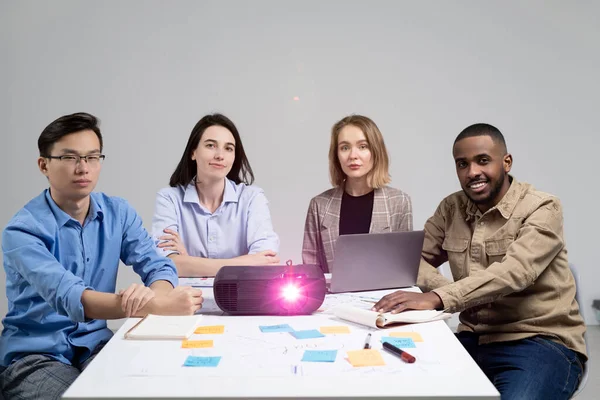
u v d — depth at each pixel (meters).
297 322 1.50
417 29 3.64
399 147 3.67
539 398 1.55
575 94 3.64
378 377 1.10
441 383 1.07
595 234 3.68
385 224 2.45
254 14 3.63
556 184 3.68
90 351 1.73
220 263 2.21
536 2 3.61
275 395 1.02
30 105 3.64
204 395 1.02
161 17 3.63
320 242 2.54
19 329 1.70
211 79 3.65
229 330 1.42
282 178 3.70
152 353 1.24
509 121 3.66
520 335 1.78
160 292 1.77
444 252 2.12
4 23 3.61
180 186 2.46
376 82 3.66
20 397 1.59
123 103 3.64
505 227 1.84
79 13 3.62
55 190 1.71
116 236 1.88
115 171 3.66
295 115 3.66
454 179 3.68
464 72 3.64
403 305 1.56
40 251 1.61
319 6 3.63
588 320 3.71
